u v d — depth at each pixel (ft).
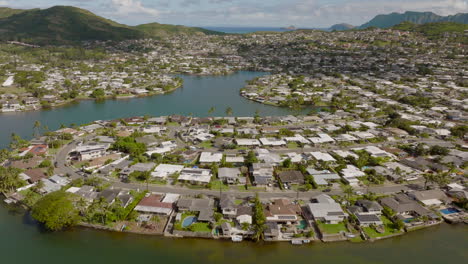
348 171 412.77
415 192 357.00
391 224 313.32
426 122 650.84
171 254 274.98
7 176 364.79
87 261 267.18
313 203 333.42
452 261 271.08
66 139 539.29
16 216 330.54
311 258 271.69
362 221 306.76
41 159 452.35
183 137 557.33
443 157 455.22
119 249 281.33
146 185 383.04
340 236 294.66
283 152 495.82
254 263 264.72
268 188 380.37
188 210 326.65
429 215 320.70
